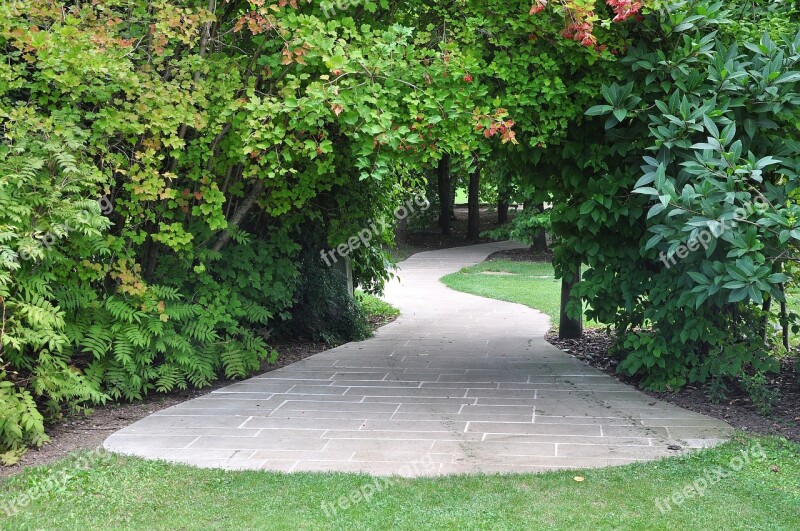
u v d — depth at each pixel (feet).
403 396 23.08
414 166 20.98
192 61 20.25
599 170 23.27
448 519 13.48
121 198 21.74
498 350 30.60
